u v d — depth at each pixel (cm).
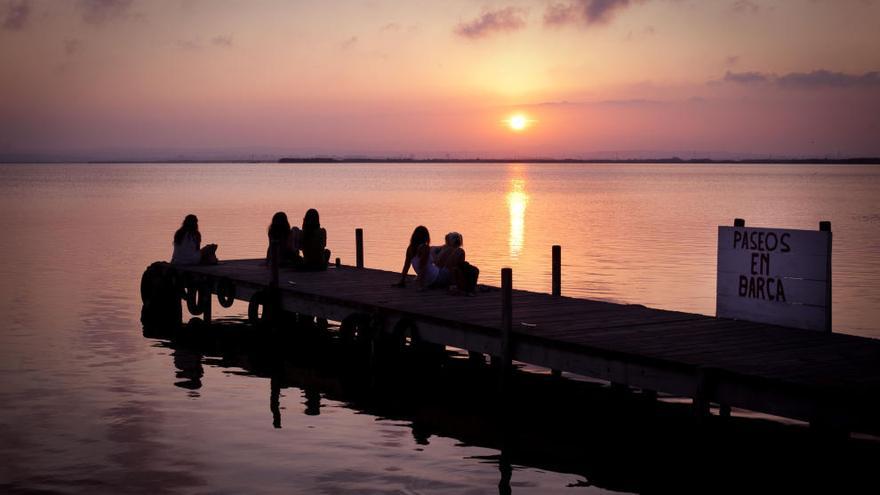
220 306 2223
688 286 2455
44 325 1881
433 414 1237
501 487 939
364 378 1434
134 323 1928
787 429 1152
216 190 11650
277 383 1423
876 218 5641
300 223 5184
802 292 1223
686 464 970
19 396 1298
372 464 1011
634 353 1044
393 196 9531
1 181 18238
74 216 5659
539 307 1426
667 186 15000
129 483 939
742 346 1096
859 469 985
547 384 1418
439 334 1317
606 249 3541
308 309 1599
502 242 3878
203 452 1048
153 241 3866
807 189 12775
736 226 1311
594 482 956
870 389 859
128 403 1272
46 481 944
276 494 909
